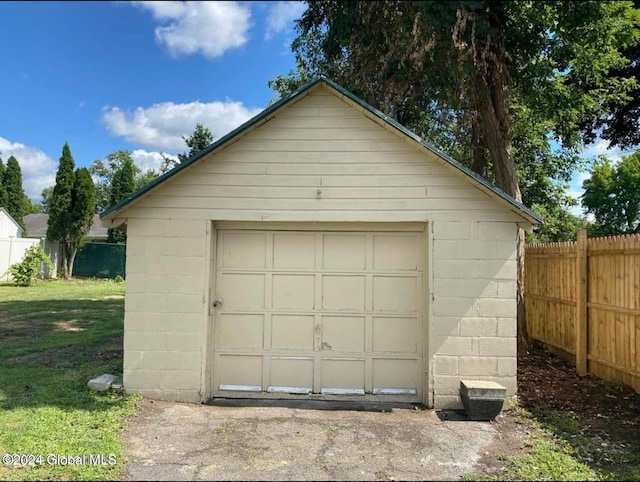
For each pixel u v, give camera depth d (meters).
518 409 5.39
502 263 5.59
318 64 12.27
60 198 22.19
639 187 22.69
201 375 5.67
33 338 9.25
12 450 3.99
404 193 5.69
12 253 21.36
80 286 20.05
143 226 5.76
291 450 4.24
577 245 7.21
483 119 8.94
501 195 5.39
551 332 8.41
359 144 5.74
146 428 4.72
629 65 14.88
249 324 5.95
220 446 4.30
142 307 5.73
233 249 6.00
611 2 7.49
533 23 8.29
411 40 8.05
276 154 5.78
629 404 5.54
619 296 6.22
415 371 5.82
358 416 5.21
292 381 5.89
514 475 3.77
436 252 5.64
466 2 6.57
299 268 5.96
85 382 6.07
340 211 5.72
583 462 4.03
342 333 5.90
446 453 4.22
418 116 10.53
